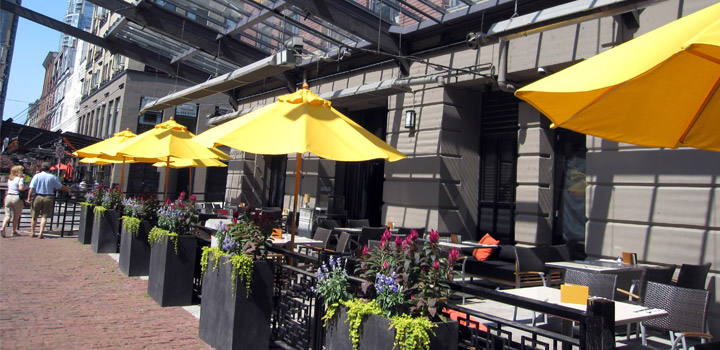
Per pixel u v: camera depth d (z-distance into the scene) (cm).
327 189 1551
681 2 716
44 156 2775
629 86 310
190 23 1434
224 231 529
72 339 498
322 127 562
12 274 793
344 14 1109
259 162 1911
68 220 1831
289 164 1722
